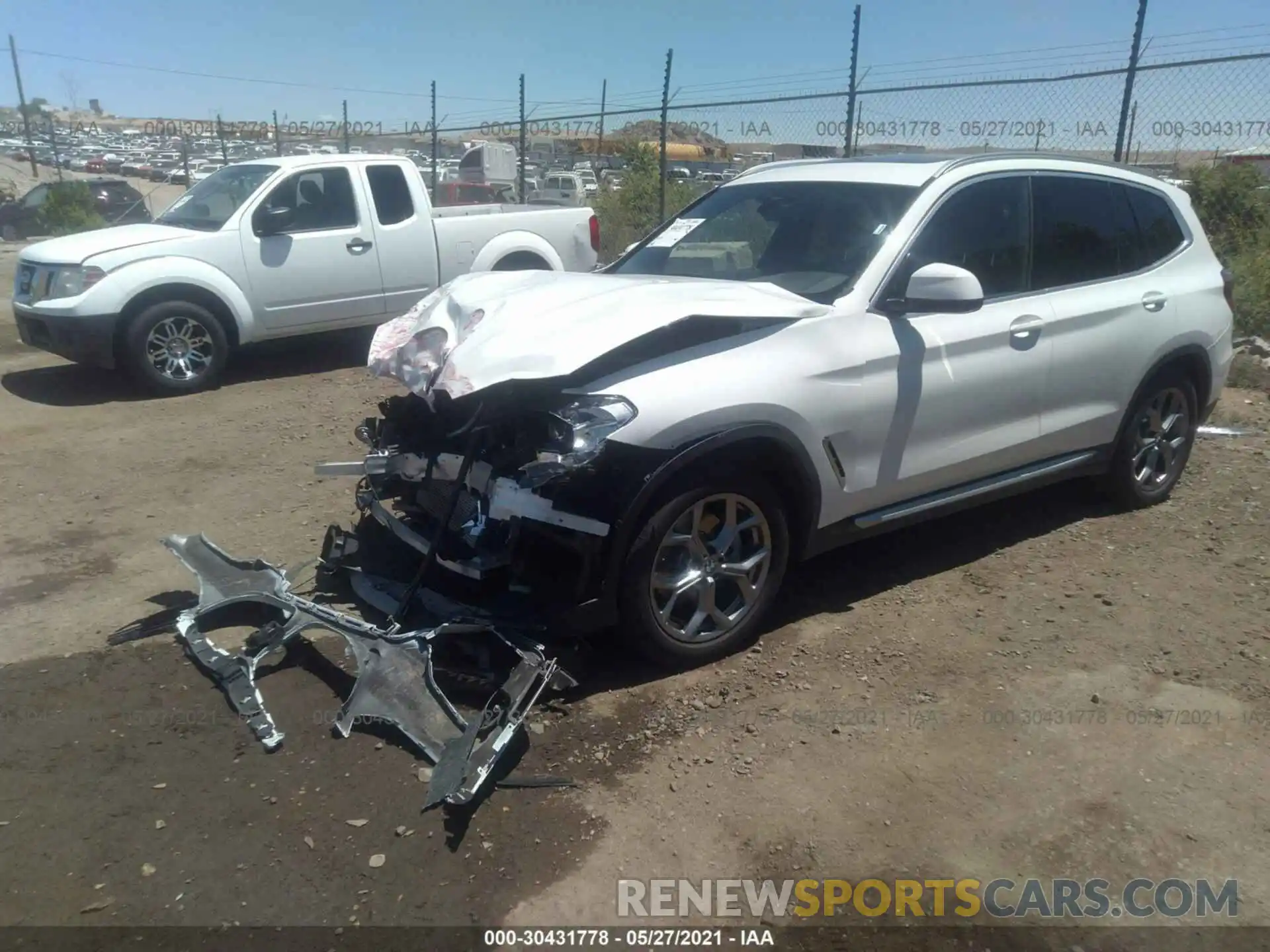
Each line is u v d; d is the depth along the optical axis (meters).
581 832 3.10
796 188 5.02
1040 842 3.06
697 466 3.76
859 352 4.14
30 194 25.94
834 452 4.12
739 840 3.07
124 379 9.11
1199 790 3.28
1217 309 5.62
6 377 9.24
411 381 3.91
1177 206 5.65
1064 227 5.04
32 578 4.89
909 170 4.75
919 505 4.54
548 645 3.94
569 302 3.92
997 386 4.61
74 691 3.88
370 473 4.24
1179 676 3.94
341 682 3.92
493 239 10.08
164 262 8.40
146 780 3.33
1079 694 3.82
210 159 35.16
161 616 4.46
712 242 5.05
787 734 3.58
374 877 2.91
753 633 4.20
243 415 7.86
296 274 9.05
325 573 4.73
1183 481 6.11
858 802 3.24
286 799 3.24
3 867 2.95
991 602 4.57
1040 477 5.00
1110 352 5.05
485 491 3.74
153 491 6.10
